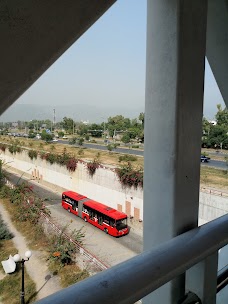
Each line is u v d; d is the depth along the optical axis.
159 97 0.78
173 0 0.72
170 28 0.73
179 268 0.61
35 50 0.48
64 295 0.43
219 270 1.01
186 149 0.79
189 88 0.77
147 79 0.81
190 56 0.76
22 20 0.45
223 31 1.01
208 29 1.04
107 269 0.52
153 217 0.83
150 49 0.79
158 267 0.57
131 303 0.50
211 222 0.80
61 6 0.50
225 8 0.96
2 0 0.42
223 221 0.81
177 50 0.73
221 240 0.75
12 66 0.46
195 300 0.81
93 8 0.55
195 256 0.66
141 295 0.52
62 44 0.51
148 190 0.84
